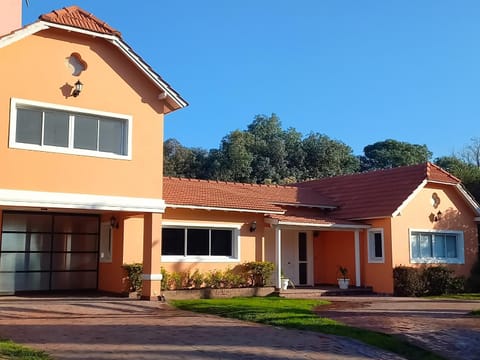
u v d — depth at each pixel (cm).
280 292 2133
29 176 1520
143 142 1725
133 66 1728
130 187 1681
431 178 2455
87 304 1552
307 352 1023
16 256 1881
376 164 6931
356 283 2388
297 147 6144
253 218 2212
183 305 1619
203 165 5969
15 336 1052
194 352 975
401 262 2334
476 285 2544
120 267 1875
